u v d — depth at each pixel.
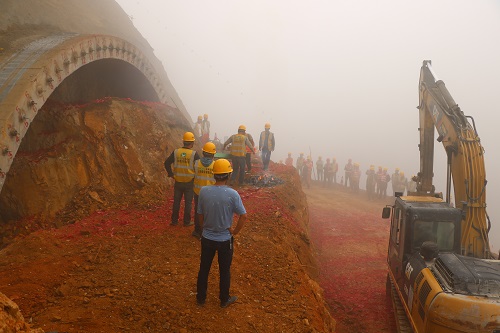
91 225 8.92
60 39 13.66
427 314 6.13
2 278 6.22
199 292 5.60
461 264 6.50
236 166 13.56
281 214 11.07
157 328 5.08
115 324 5.08
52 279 6.26
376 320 9.66
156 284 6.19
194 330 5.11
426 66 11.20
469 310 5.67
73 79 15.51
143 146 12.54
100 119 12.04
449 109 9.30
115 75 18.92
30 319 5.08
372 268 13.09
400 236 8.62
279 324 5.55
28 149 11.41
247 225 9.48
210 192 5.32
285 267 7.48
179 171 8.70
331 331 6.80
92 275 6.44
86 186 10.93
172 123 14.88
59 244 7.61
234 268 7.08
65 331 4.85
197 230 8.23
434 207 8.26
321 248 14.96
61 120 11.77
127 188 11.38
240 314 5.59
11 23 14.84
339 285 11.73
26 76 10.91
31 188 10.27
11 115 9.72
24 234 9.48
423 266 7.09
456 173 8.68
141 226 8.89
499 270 6.45
